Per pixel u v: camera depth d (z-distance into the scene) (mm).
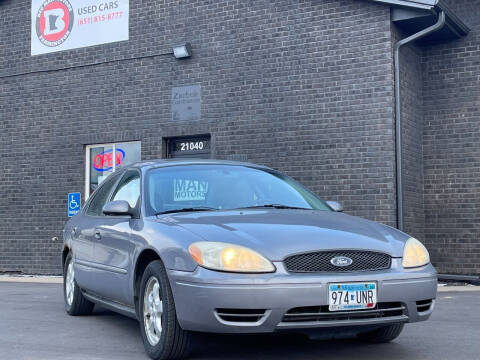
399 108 10602
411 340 5664
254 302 4316
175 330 4656
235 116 11867
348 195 10789
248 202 5609
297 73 11352
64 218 13438
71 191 13414
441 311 7371
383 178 10531
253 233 4645
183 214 5277
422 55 11766
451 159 11438
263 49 11680
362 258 4613
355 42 10875
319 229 4809
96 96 13297
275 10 11617
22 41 14172
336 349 5277
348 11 10961
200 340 5613
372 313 4559
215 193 5656
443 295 8922
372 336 5488
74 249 6891
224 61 12047
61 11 13781
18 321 6844
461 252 11281
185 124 12344
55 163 13625
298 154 11242
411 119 11242
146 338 5000
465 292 9320
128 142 13023
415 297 4672
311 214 5305
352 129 10828
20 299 8844
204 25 12289
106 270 5898
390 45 10602
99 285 6113
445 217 11430
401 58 10961
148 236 5035
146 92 12797
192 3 12445
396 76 10617
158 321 4867
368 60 10750
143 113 12789
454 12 11539
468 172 11297
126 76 13016
